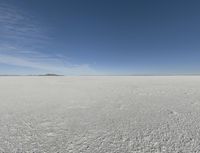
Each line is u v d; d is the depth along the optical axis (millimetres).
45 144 3701
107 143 3682
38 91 13633
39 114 6344
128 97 9992
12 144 3727
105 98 9828
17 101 9117
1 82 24531
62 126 4945
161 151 3223
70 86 17953
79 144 3670
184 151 3195
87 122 5297
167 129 4414
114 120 5430
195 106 7082
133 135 4090
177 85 16469
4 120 5598
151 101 8523
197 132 4129
